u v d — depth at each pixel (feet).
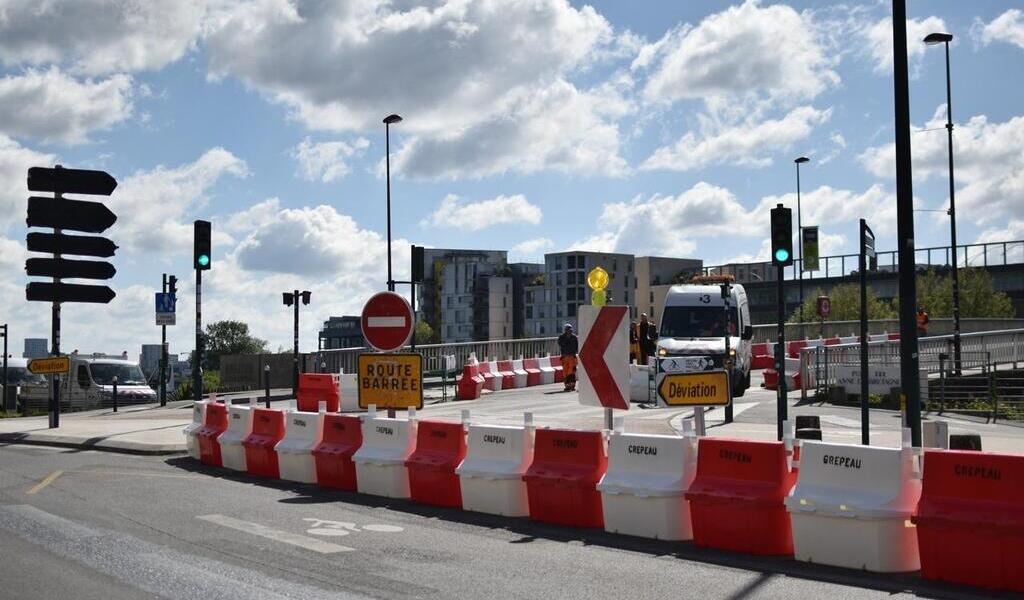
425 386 121.80
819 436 47.42
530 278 540.11
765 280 416.67
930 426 42.91
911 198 44.88
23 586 25.35
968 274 298.15
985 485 26.43
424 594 24.89
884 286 338.75
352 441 45.01
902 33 45.32
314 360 118.93
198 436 55.67
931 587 26.25
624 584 26.27
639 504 33.58
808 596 25.07
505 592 25.20
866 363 52.16
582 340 37.37
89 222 74.49
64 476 48.21
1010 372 101.91
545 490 36.45
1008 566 25.71
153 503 39.73
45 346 313.32
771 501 30.35
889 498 28.04
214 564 28.09
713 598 24.77
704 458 32.50
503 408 87.35
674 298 97.14
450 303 561.43
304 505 40.04
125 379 136.05
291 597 24.36
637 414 80.33
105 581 25.93
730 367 74.13
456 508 39.83
